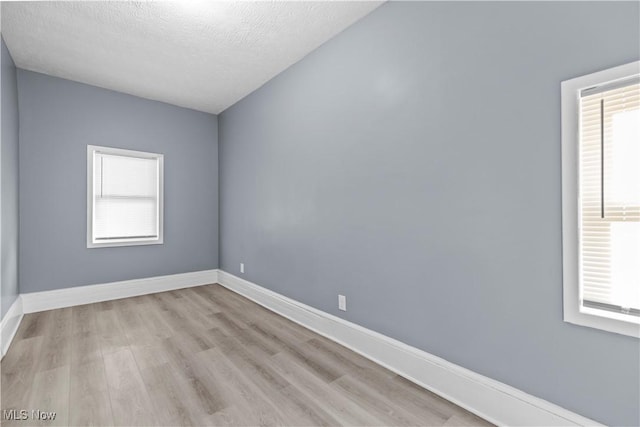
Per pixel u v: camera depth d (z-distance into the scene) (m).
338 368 1.96
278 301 3.03
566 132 1.25
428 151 1.75
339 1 2.00
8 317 2.36
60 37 2.45
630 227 1.14
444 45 1.67
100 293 3.43
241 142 3.79
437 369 1.69
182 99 3.81
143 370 1.92
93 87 3.41
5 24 2.26
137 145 3.71
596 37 1.18
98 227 3.48
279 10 2.11
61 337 2.42
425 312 1.78
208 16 2.18
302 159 2.76
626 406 1.14
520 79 1.39
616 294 1.16
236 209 3.92
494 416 1.46
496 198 1.47
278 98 3.08
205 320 2.84
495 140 1.47
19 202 2.97
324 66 2.50
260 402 1.61
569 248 1.25
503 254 1.45
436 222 1.72
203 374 1.88
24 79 3.01
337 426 1.43
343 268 2.34
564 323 1.28
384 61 2.00
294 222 2.87
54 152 3.18
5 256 2.33
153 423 1.45
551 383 1.31
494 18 1.47
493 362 1.49
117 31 2.37
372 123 2.09
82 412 1.52
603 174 1.19
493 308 1.49
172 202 4.00
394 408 1.56
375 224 2.07
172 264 4.00
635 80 1.11
